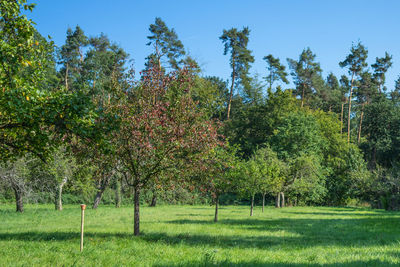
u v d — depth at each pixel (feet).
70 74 215.31
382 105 217.97
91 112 36.73
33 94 34.40
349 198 198.18
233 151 75.72
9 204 141.79
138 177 52.08
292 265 30.83
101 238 46.93
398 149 207.10
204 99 56.65
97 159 50.21
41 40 39.19
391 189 155.84
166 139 48.73
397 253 37.55
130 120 48.21
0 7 35.55
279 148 178.60
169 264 30.78
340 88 321.93
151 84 53.83
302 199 190.39
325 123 222.48
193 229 62.75
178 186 54.80
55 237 47.88
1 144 40.40
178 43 189.06
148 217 95.30
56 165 92.73
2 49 33.81
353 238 52.90
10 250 35.58
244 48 238.48
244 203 208.74
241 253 37.81
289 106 221.87
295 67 267.59
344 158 206.39
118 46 217.77
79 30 220.64
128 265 30.32
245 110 253.85
